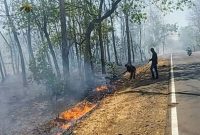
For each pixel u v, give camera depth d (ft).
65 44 75.20
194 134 21.66
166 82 51.47
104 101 45.98
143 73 81.41
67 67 74.49
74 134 28.63
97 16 89.25
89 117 34.47
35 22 95.81
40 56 85.40
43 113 54.19
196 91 38.86
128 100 40.29
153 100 37.17
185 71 66.44
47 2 88.79
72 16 99.40
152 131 24.18
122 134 24.91
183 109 29.73
